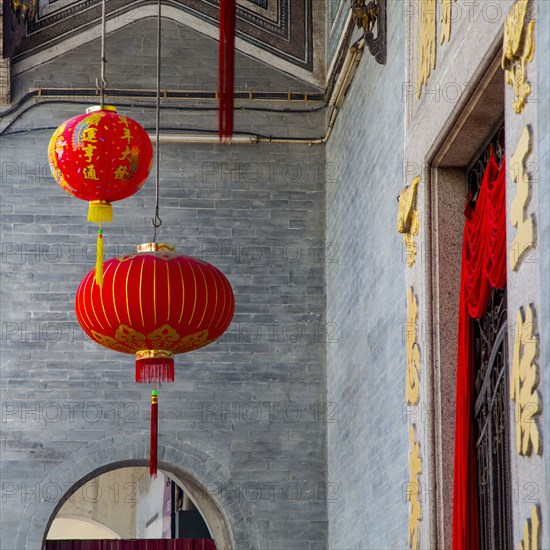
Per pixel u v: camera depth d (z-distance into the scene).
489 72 5.80
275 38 11.26
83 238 10.85
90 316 7.85
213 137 11.03
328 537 10.50
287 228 11.03
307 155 11.17
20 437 10.48
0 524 10.30
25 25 11.01
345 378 9.94
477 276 6.35
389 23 8.51
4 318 10.66
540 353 4.75
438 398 6.92
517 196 5.03
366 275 9.16
